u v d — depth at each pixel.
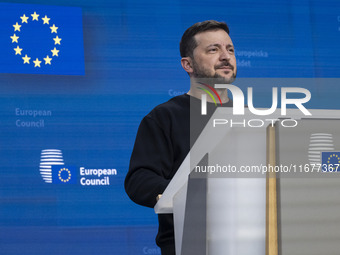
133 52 8.16
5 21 7.95
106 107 8.05
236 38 8.32
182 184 2.32
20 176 7.74
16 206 7.67
